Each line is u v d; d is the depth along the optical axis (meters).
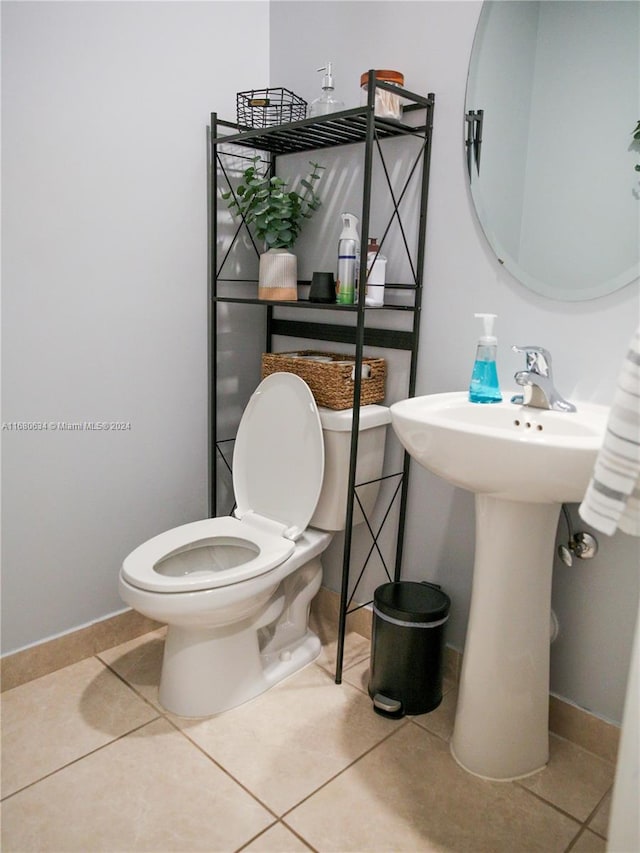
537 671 1.54
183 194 2.01
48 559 1.87
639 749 1.04
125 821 1.41
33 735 1.65
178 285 2.04
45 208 1.71
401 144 1.86
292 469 1.93
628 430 1.03
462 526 1.88
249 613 1.71
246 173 2.05
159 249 1.98
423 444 1.38
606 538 1.58
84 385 1.86
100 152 1.79
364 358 2.00
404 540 2.03
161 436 2.08
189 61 1.96
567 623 1.67
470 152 1.71
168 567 1.83
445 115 1.76
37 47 1.63
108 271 1.86
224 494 2.30
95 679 1.88
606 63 1.47
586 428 1.40
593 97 1.50
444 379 1.86
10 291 1.68
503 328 1.71
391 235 1.93
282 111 2.10
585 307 1.56
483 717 1.55
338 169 2.05
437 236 1.81
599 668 1.64
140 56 1.84
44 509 1.84
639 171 1.44
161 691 1.79
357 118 1.70
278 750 1.63
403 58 1.83
